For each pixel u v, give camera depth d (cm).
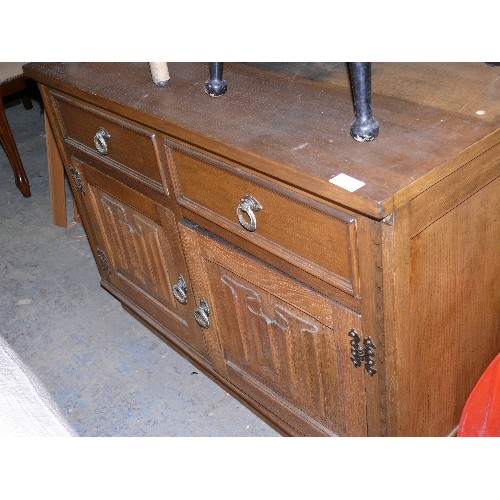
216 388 152
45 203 236
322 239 89
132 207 134
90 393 155
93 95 116
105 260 162
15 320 181
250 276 109
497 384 98
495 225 97
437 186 81
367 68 83
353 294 89
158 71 111
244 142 92
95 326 175
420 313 91
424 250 86
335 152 86
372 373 96
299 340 108
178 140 106
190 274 126
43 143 278
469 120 88
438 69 104
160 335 161
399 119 91
